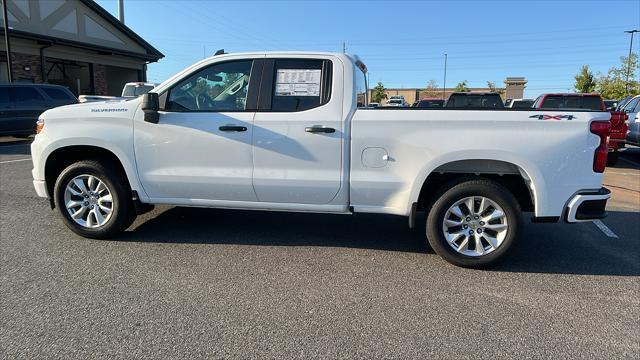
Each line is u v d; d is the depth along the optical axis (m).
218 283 3.89
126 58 26.77
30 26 20.52
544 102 12.96
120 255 4.51
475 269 4.32
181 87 4.72
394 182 4.32
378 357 2.85
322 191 4.46
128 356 2.81
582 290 3.88
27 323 3.18
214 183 4.64
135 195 4.82
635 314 3.46
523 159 4.07
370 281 3.99
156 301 3.54
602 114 4.07
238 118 4.52
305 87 4.51
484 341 3.05
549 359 2.85
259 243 4.94
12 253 4.52
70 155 5.14
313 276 4.07
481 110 4.17
